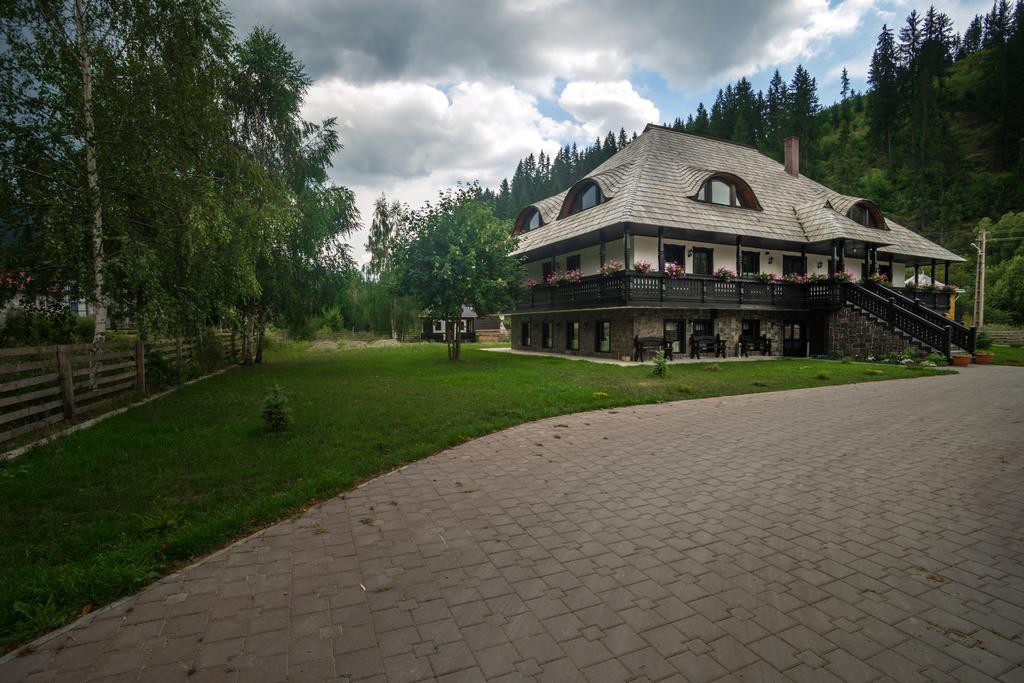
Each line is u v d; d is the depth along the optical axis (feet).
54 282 34.24
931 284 99.66
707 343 72.95
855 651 8.77
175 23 36.01
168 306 35.17
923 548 12.91
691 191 72.13
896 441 24.17
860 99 421.18
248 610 10.26
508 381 45.91
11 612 9.90
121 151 34.96
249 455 21.70
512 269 68.90
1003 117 259.80
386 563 12.26
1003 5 396.37
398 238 70.28
